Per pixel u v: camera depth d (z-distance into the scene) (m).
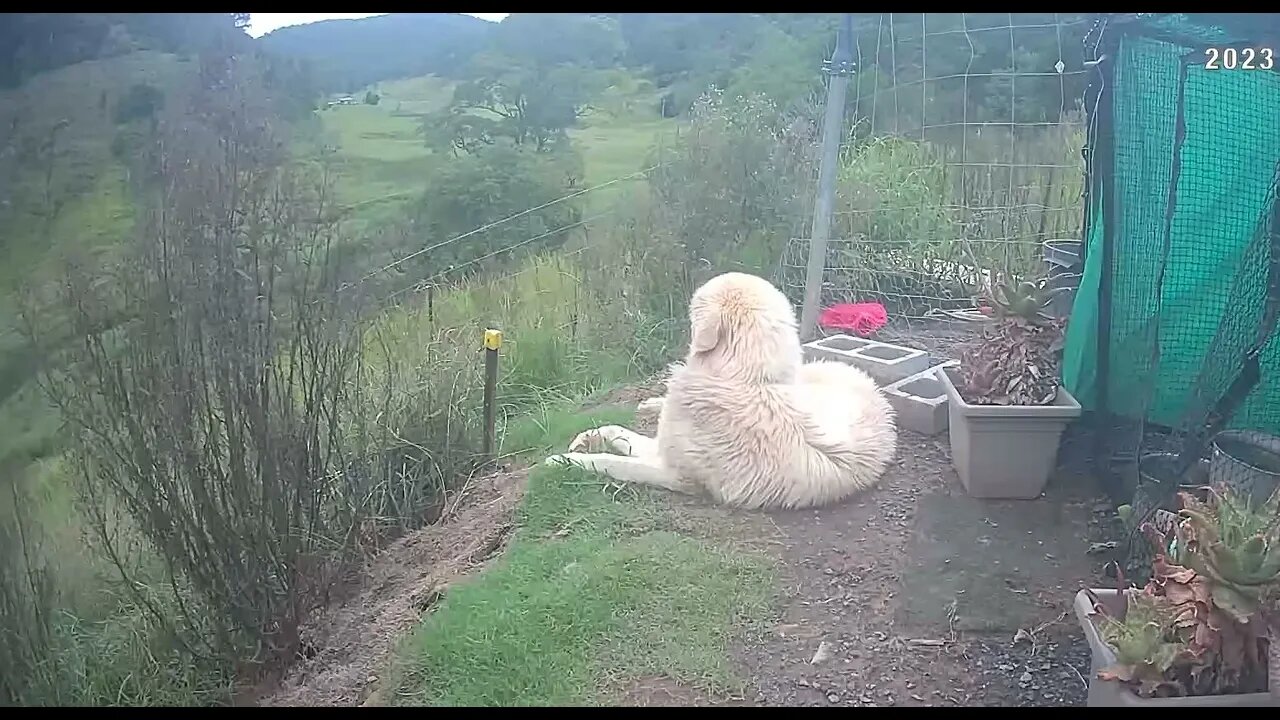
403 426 5.76
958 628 3.85
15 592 4.17
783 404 4.82
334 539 4.75
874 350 6.35
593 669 3.69
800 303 7.51
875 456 4.92
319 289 4.29
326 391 4.47
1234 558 2.70
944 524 4.53
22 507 4.25
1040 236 7.25
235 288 3.94
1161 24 4.25
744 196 7.85
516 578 4.33
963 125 7.73
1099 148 4.63
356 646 4.39
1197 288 4.33
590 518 4.76
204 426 4.01
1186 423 4.16
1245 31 4.02
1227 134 4.17
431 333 6.66
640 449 5.37
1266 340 3.82
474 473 5.82
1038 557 4.26
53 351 3.96
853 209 7.74
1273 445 3.95
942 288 7.48
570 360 7.05
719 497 4.82
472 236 7.51
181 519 4.00
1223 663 2.74
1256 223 4.14
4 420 4.18
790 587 4.14
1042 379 4.70
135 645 4.44
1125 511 4.10
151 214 3.88
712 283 5.07
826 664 3.68
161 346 3.85
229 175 3.94
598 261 7.79
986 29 7.52
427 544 5.16
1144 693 2.77
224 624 4.29
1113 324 4.67
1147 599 2.89
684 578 4.19
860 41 8.44
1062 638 3.76
